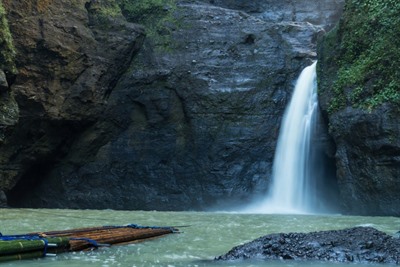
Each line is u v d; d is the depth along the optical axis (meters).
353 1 21.84
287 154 24.80
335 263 7.20
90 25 26.62
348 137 19.64
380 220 15.91
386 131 18.16
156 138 26.48
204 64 27.02
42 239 7.96
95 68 25.78
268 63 26.73
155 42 27.66
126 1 28.75
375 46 19.94
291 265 7.02
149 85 26.94
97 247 8.76
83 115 25.58
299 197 23.72
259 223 14.73
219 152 25.69
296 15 29.95
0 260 7.12
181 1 29.48
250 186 25.14
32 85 23.97
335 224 14.30
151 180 26.06
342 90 20.52
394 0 19.91
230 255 7.75
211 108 26.27
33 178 26.00
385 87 18.77
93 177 26.17
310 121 23.84
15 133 23.88
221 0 30.77
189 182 25.77
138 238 10.07
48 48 24.16
